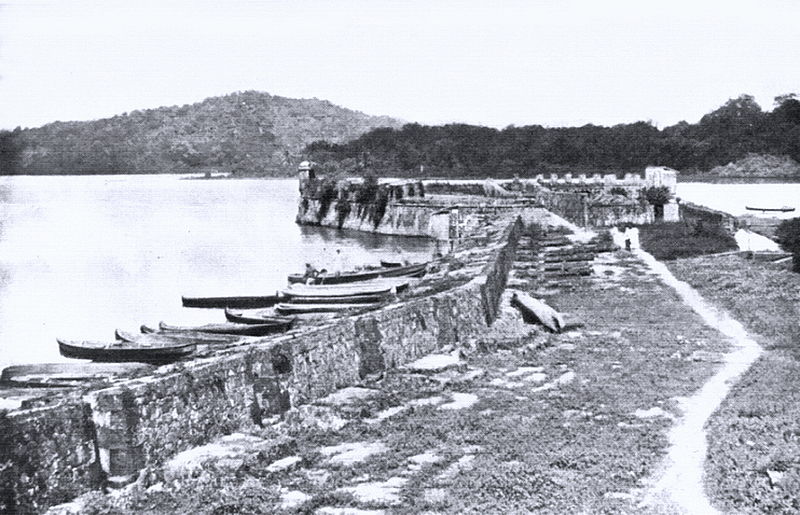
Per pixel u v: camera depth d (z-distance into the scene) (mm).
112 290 83250
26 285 86125
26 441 16859
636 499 18156
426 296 38219
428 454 22109
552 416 25828
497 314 44125
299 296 67312
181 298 76812
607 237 80688
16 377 43562
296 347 26188
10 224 146125
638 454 21484
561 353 36281
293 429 23562
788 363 32781
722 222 82062
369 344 30484
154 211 183750
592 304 50125
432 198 141250
